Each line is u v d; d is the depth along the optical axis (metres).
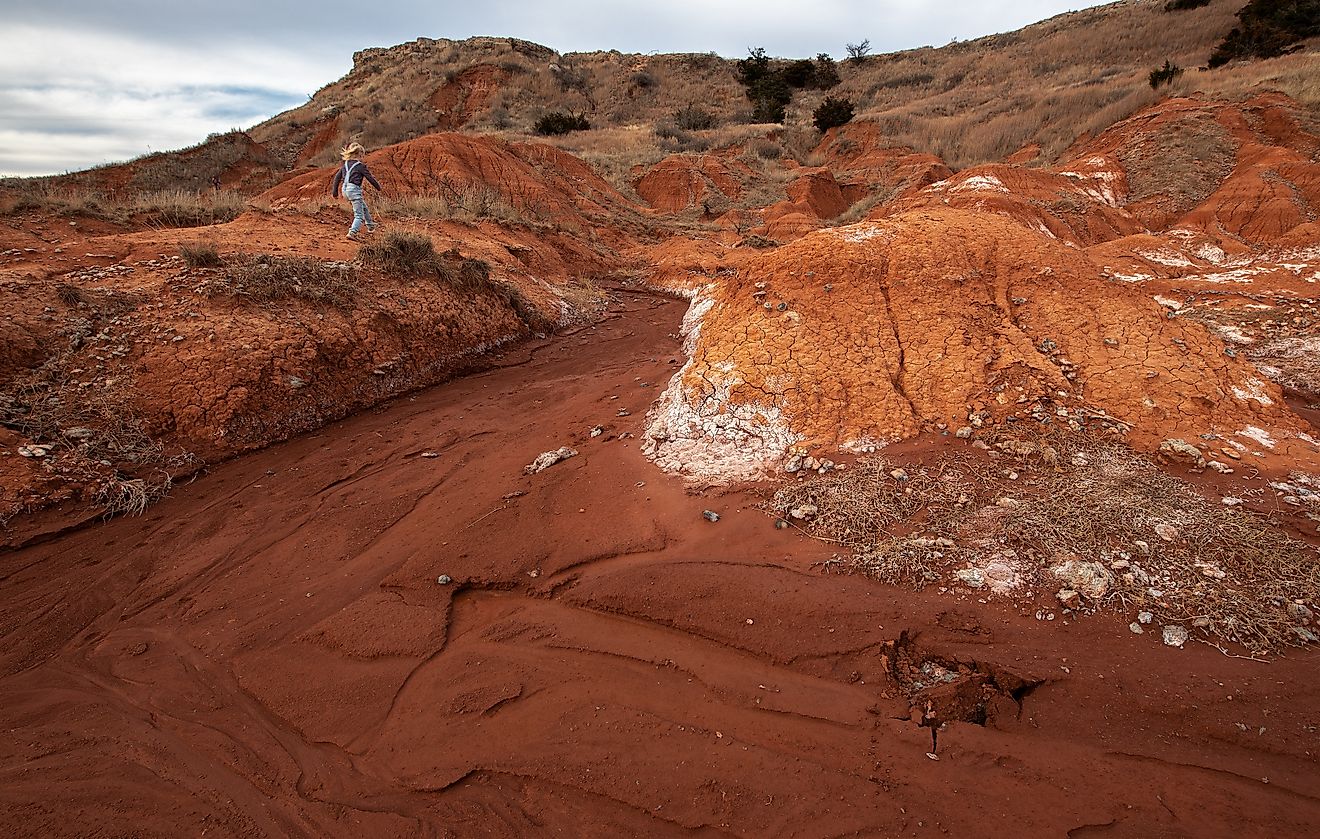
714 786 2.76
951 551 3.95
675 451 5.54
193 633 3.86
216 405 6.25
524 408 7.43
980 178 18.41
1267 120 20.03
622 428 6.35
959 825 2.52
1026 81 38.12
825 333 5.96
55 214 10.47
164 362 6.39
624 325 12.12
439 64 45.19
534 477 5.45
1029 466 4.66
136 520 5.09
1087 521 3.97
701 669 3.41
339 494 5.46
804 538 4.26
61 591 4.23
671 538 4.44
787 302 6.36
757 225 24.08
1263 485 4.29
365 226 11.45
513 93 41.56
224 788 2.88
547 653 3.58
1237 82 23.45
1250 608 3.33
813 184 27.44
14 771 2.93
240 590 4.25
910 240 6.69
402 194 18.59
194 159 30.05
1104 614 3.42
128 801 2.81
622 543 4.42
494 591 4.14
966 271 6.32
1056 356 5.67
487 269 10.79
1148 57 36.00
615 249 20.80
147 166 28.19
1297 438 4.84
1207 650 3.18
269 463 6.09
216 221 11.93
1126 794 2.59
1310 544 3.74
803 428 5.30
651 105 46.19
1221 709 2.88
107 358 6.26
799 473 4.92
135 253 8.59
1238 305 10.75
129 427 5.78
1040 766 2.74
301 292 7.83
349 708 3.29
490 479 5.54
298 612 4.00
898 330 5.96
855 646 3.41
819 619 3.58
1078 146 25.44
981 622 3.47
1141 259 14.14
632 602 3.84
